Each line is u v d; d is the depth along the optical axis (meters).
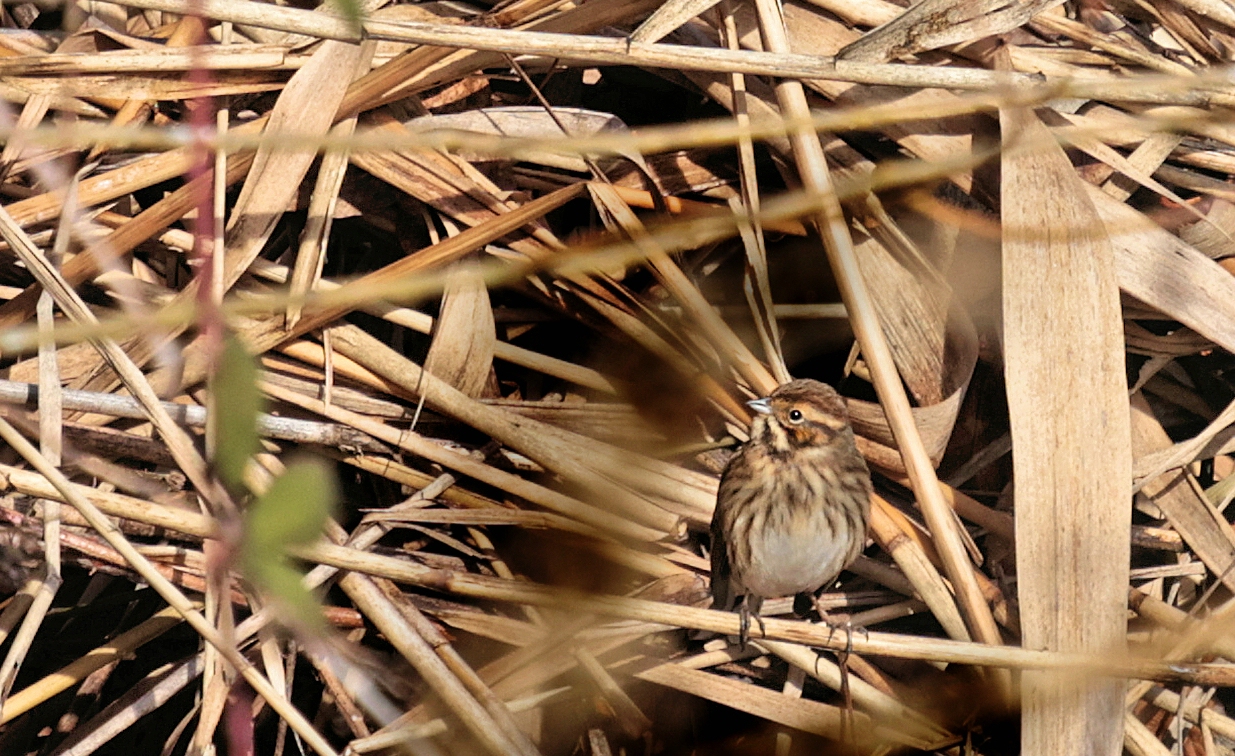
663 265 9.34
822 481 8.72
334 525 8.99
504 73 10.41
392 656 8.97
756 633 7.61
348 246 10.45
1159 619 9.06
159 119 9.92
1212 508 9.48
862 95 9.56
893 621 9.61
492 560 9.34
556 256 4.68
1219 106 9.35
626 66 10.45
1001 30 8.56
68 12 9.52
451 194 9.60
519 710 8.77
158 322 3.36
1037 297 8.46
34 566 8.68
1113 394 8.32
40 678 9.49
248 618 8.23
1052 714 7.86
